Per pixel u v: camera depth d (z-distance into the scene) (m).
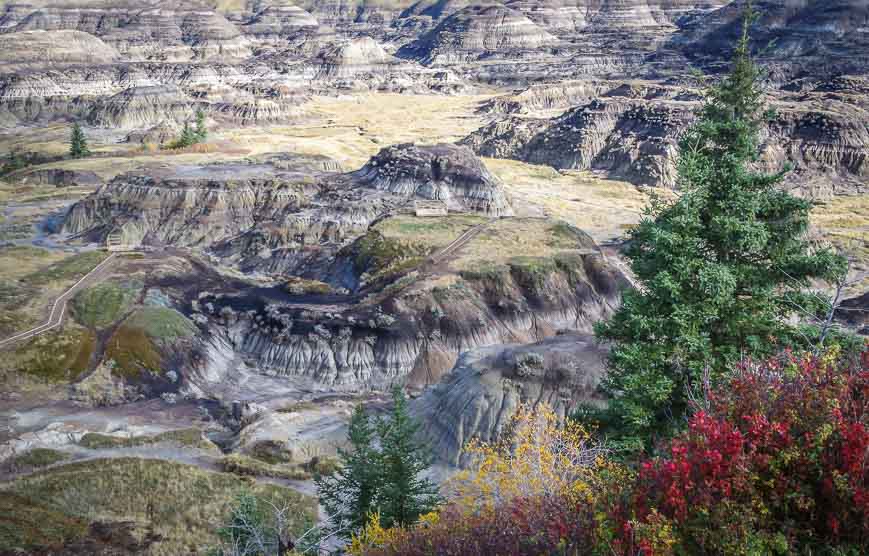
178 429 56.47
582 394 48.69
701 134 25.23
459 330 75.19
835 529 12.05
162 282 83.50
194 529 41.62
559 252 89.31
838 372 14.84
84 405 59.19
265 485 47.06
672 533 12.51
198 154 161.12
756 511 12.85
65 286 79.06
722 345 24.31
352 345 72.19
